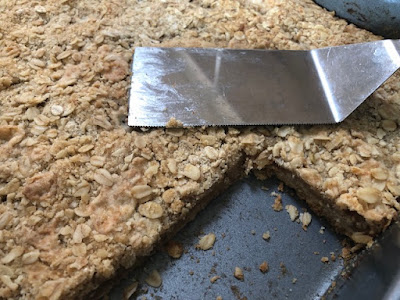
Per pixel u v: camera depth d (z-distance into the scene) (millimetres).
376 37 180
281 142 149
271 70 158
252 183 159
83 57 161
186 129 148
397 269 118
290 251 145
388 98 158
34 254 121
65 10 176
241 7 185
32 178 132
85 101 149
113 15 176
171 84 152
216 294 137
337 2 186
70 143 141
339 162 143
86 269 121
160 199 136
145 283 138
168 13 179
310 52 161
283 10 185
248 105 151
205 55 161
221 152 146
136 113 146
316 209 151
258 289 139
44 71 157
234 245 146
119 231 128
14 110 146
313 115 149
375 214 131
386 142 148
